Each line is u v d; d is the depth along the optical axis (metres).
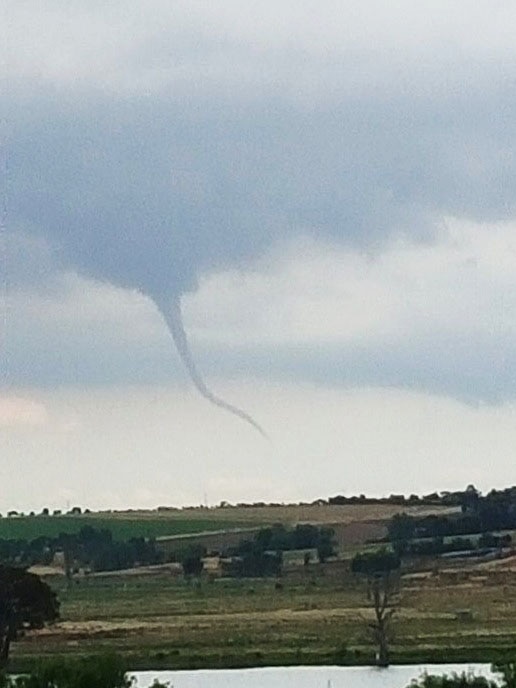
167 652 163.88
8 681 81.62
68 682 79.81
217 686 120.25
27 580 141.12
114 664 81.50
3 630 139.25
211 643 175.00
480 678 80.44
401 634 177.12
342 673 142.25
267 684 124.06
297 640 176.75
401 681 126.50
